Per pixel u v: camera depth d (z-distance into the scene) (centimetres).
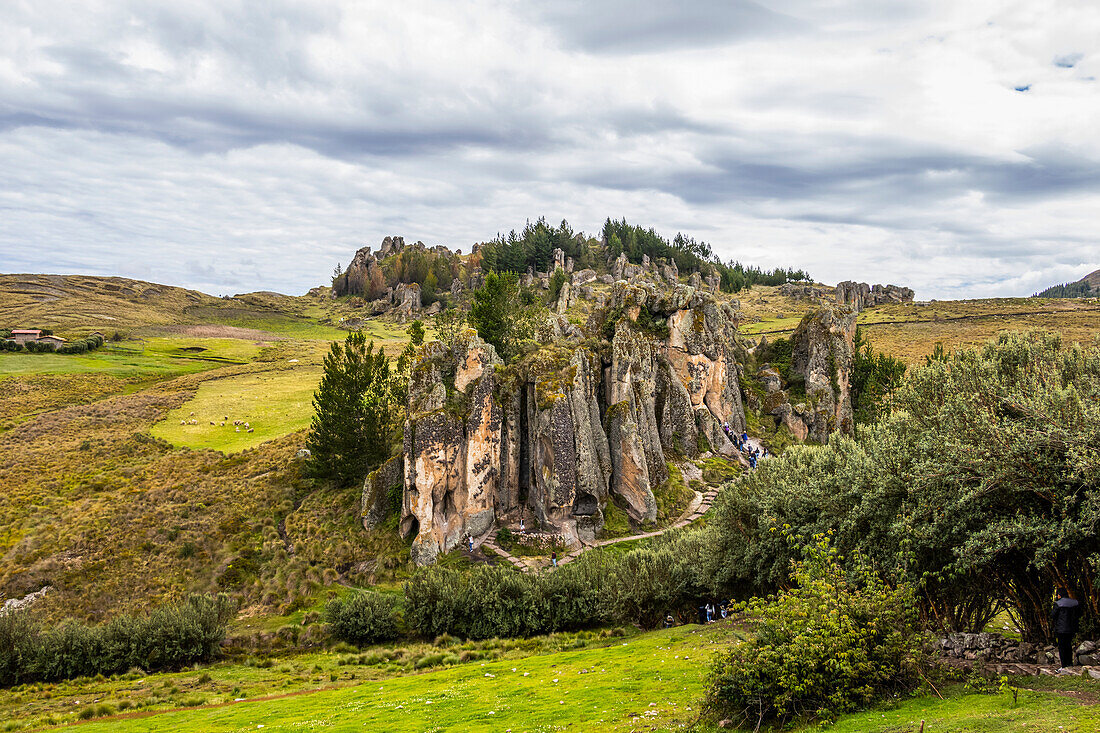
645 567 5528
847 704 2311
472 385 8175
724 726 2414
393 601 6247
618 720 2702
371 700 3834
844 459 3891
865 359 12031
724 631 4228
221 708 4166
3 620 5562
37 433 11888
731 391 10831
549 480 7788
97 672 5462
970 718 1950
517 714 3020
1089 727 1716
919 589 3036
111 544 7669
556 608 5706
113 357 19538
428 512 7562
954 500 2736
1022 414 2872
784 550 4022
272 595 6850
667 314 10781
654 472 8831
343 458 8950
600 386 9056
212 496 9000
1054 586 2680
